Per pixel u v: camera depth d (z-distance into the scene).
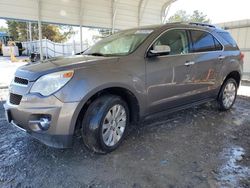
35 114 2.53
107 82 2.75
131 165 2.72
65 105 2.50
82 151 3.02
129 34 3.78
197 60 3.95
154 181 2.41
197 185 2.36
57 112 2.49
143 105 3.23
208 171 2.62
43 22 8.29
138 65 3.11
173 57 3.55
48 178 2.43
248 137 3.64
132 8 10.75
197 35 4.11
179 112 4.84
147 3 11.10
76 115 2.57
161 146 3.23
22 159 2.80
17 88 2.76
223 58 4.53
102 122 2.80
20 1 7.63
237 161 2.86
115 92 3.06
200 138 3.54
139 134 3.63
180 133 3.71
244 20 9.70
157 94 3.39
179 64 3.62
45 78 2.57
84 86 2.59
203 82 4.17
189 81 3.86
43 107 2.50
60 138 2.55
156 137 3.53
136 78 3.06
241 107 5.49
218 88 4.61
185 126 4.04
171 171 2.61
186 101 3.96
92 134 2.76
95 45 4.19
